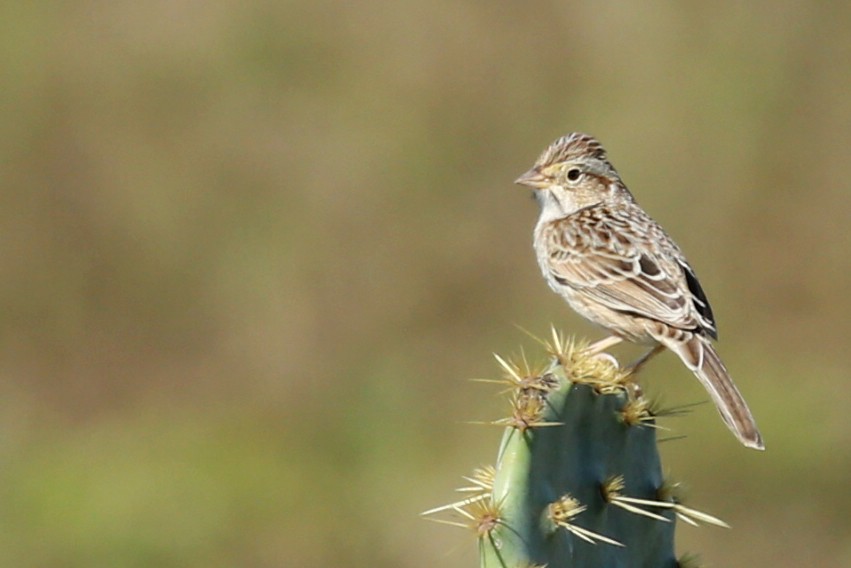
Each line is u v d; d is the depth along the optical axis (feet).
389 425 81.46
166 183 93.30
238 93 96.02
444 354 86.07
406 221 91.76
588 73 94.73
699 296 42.93
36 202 92.89
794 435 77.00
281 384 85.87
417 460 78.54
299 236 91.25
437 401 83.15
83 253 91.66
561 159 47.60
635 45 94.58
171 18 96.94
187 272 91.04
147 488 76.79
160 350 88.94
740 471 74.59
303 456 79.46
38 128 94.27
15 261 91.04
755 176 91.50
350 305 88.94
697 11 94.58
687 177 91.35
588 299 43.80
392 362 85.51
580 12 95.50
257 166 94.12
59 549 74.64
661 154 91.66
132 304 90.43
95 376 87.86
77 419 85.05
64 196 93.04
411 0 96.78
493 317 87.81
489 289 89.10
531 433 31.65
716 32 94.12
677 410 34.55
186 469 77.97
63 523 75.51
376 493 76.28
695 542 72.54
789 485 74.43
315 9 96.48
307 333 87.86
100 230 92.48
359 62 96.32
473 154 93.81
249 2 96.94
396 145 93.76
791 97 92.84
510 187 92.73
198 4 97.40
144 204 92.79
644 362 42.14
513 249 90.58
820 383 82.64
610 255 43.62
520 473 31.55
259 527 74.95
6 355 88.69
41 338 89.56
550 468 31.96
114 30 97.04
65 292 90.63
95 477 77.82
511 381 32.42
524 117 94.48
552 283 45.42
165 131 95.04
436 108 94.84
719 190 90.94
